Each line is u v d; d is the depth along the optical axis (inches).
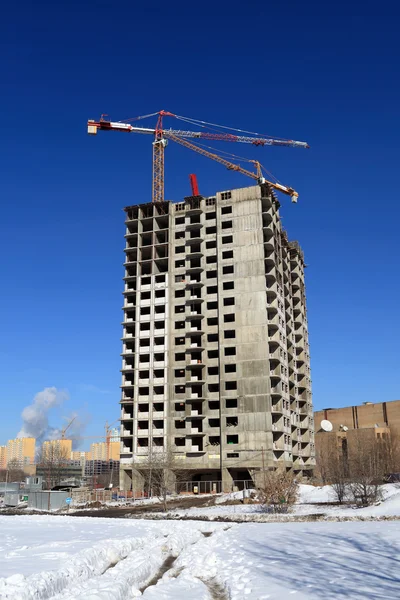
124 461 3988.7
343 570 695.1
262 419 3681.1
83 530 1478.8
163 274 4293.8
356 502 2009.1
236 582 677.3
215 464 3730.3
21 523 1835.6
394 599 518.6
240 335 3905.0
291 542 1018.7
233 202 4249.5
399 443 5462.6
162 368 4065.0
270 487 2055.9
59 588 630.5
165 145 5866.1
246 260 4065.0
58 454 6392.7
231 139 6161.4
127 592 625.6
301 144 6314.0
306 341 5290.4
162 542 1155.3
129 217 4603.8
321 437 5762.8
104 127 5802.2
